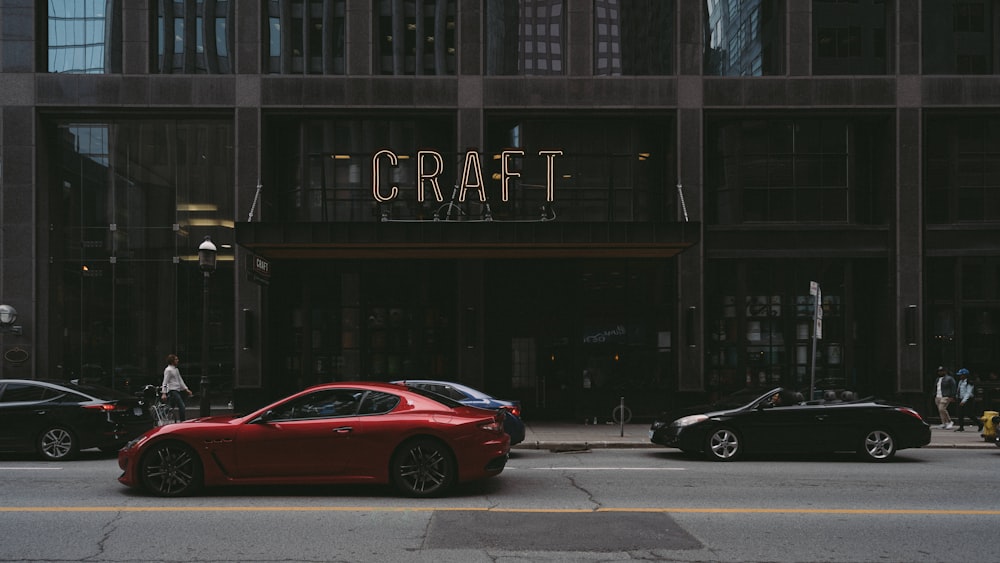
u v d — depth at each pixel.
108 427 11.89
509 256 18.00
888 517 7.36
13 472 10.38
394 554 5.91
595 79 18.95
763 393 12.63
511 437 12.41
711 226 19.00
